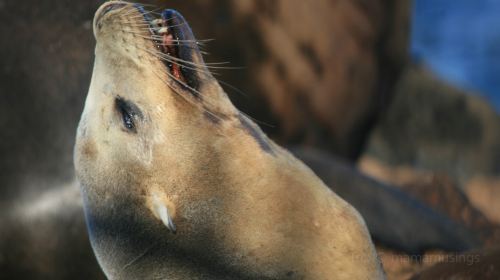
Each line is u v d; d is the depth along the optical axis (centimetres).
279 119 2884
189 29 1430
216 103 1419
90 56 2141
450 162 4538
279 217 1361
